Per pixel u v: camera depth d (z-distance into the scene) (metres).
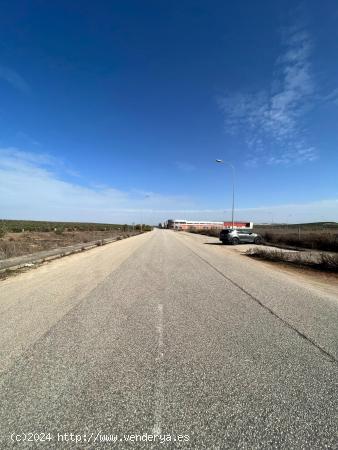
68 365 4.05
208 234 67.62
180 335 5.23
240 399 3.26
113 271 12.63
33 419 2.90
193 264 15.14
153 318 6.21
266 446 2.56
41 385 3.53
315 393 3.40
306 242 28.20
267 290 9.19
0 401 3.21
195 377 3.74
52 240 32.62
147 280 10.59
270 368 4.00
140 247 26.62
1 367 3.99
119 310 6.79
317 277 12.32
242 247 29.58
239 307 7.12
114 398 3.27
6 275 11.72
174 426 2.81
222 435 2.69
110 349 4.60
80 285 9.66
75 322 5.90
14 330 5.43
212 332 5.39
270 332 5.41
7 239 31.42
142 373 3.84
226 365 4.08
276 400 3.25
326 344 4.87
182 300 7.76
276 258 17.98
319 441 2.63
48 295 8.23
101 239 37.16
